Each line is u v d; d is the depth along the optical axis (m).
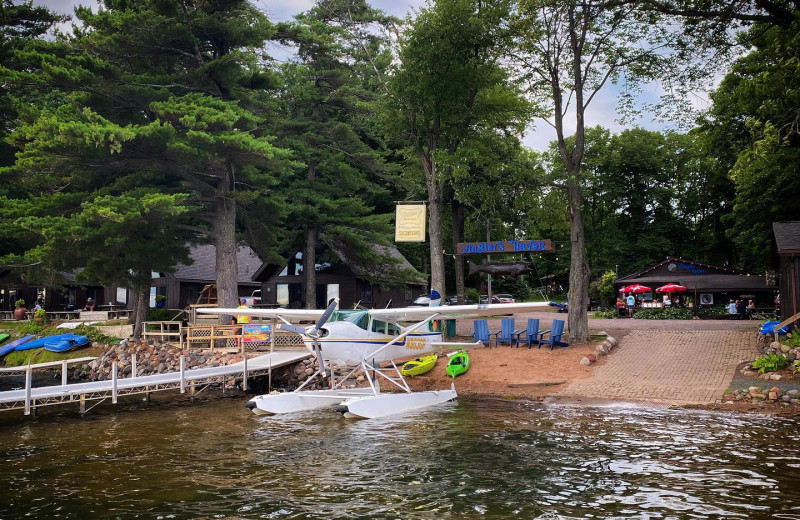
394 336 14.93
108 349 23.89
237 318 23.14
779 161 25.78
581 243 20.17
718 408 13.07
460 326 27.25
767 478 8.05
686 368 16.45
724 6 17.36
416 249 46.94
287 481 8.45
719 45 18.33
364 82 34.44
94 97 21.78
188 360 21.23
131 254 21.97
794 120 17.41
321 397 14.74
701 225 56.97
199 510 7.23
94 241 20.67
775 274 28.34
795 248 18.92
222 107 21.14
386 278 31.02
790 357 15.45
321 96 30.55
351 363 14.05
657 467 8.77
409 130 22.92
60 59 20.03
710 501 7.18
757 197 28.78
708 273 38.75
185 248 24.12
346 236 28.97
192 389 17.02
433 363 18.38
